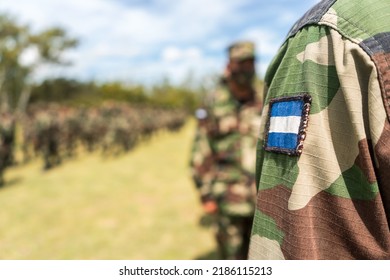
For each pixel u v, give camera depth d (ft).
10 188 26.25
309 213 2.09
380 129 1.93
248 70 8.21
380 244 1.99
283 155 2.25
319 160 2.09
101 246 14.53
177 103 183.42
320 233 2.10
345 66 2.03
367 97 1.98
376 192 1.98
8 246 14.75
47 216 18.90
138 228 16.63
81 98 147.33
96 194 23.54
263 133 2.51
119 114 46.03
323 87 2.12
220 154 8.44
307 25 2.29
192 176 9.39
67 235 15.97
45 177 30.17
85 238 15.53
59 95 150.00
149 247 14.26
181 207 19.98
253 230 2.43
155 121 70.18
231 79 8.37
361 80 2.01
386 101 1.93
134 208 20.10
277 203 2.26
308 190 2.11
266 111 2.48
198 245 14.25
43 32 120.88
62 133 39.42
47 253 13.96
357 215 2.04
